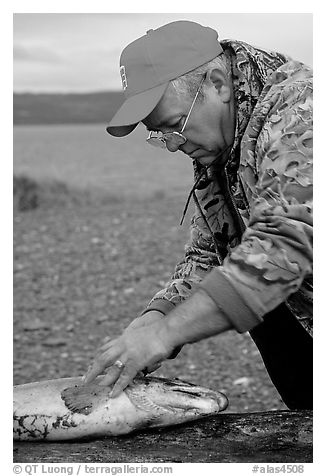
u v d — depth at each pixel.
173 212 11.55
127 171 16.94
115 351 2.82
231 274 2.62
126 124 2.82
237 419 3.20
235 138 2.95
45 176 13.51
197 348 6.58
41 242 9.72
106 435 3.07
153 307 3.19
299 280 2.61
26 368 6.05
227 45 3.01
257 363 6.22
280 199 2.62
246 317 2.62
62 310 7.32
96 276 8.31
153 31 2.96
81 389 3.12
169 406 3.08
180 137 2.95
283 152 2.65
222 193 3.29
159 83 2.86
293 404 3.59
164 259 8.87
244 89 2.92
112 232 10.23
